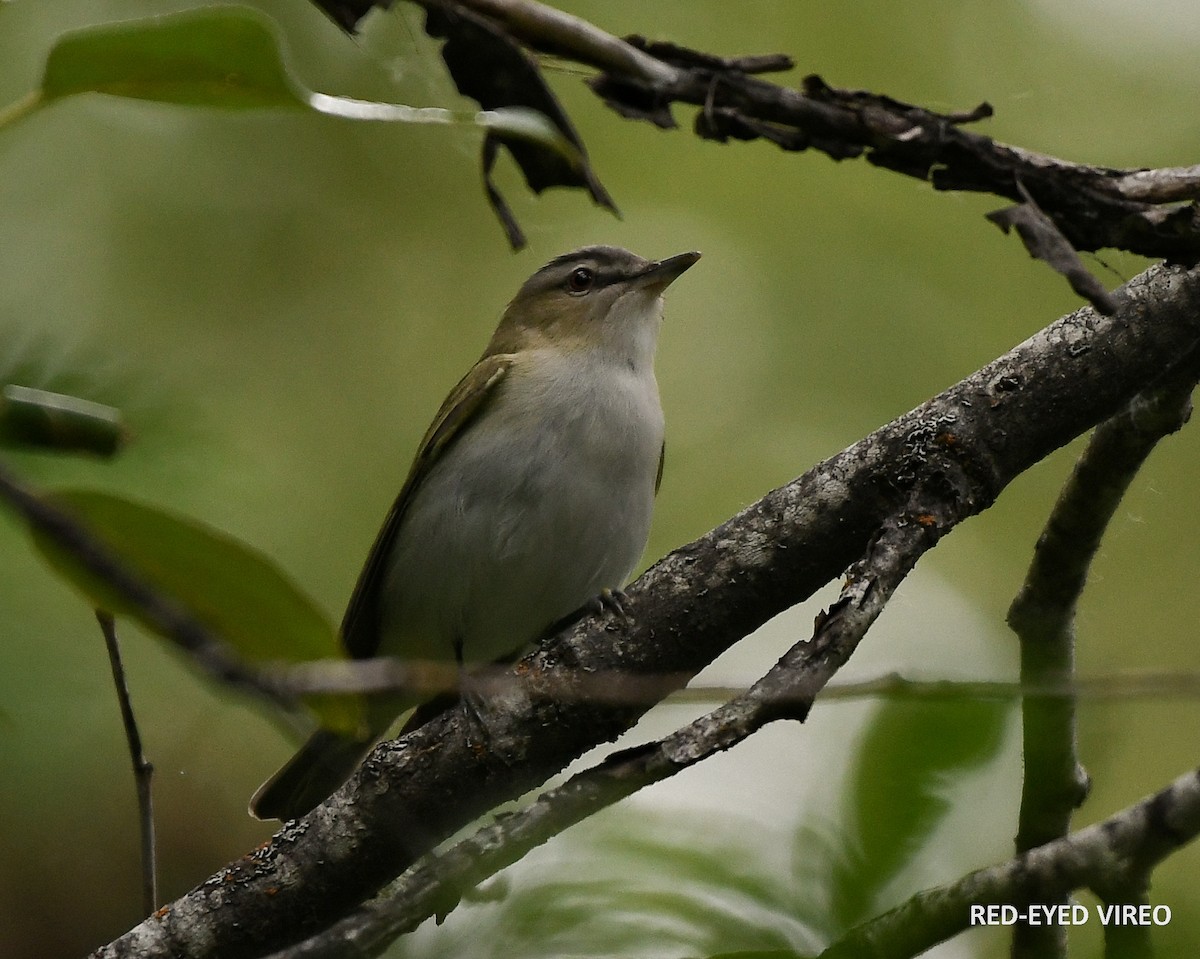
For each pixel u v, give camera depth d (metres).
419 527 9.88
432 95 10.20
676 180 13.05
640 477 9.91
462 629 10.03
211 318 11.92
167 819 9.76
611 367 10.07
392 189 12.65
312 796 8.83
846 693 3.83
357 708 3.20
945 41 12.63
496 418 9.77
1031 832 6.01
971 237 13.01
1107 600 12.31
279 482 10.71
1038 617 6.78
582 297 10.28
